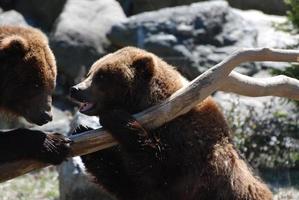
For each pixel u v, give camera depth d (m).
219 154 11.95
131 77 12.25
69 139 11.45
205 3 25.84
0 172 11.46
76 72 25.53
